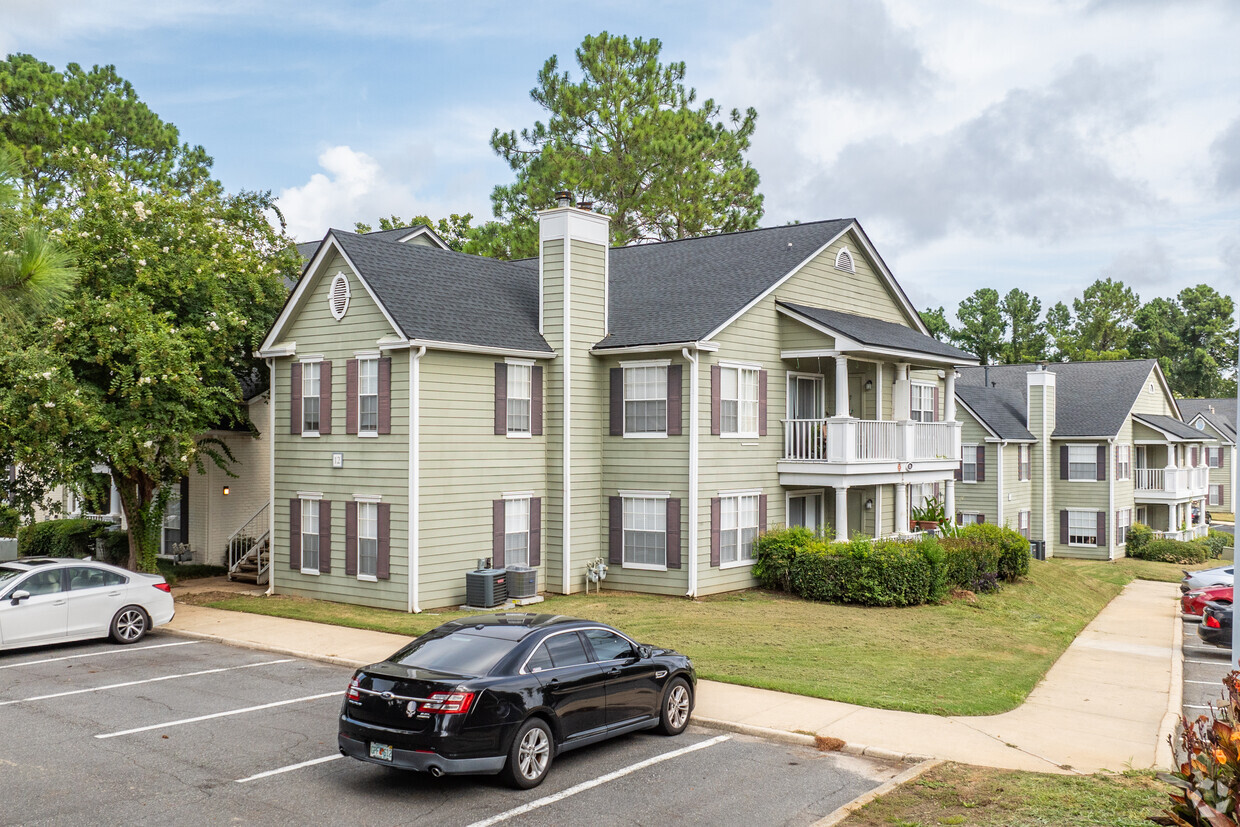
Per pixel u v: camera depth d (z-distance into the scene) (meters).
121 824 9.06
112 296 21.52
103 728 12.23
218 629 19.11
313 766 10.79
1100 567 42.19
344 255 22.11
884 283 29.88
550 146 42.78
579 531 23.98
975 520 44.41
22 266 10.52
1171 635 22.97
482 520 22.42
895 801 9.57
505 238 44.19
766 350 25.30
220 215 26.98
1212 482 78.94
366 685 9.92
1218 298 98.81
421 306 21.95
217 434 27.64
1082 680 16.62
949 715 13.29
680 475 23.20
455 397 21.86
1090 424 47.41
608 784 10.26
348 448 22.48
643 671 11.70
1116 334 90.69
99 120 48.38
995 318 84.69
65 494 28.50
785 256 26.44
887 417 29.08
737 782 10.37
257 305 25.77
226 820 9.19
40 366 19.23
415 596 20.94
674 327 23.84
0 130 45.88
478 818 9.27
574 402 23.91
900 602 22.83
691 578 22.94
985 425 43.72
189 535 29.28
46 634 16.89
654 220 44.75
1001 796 9.66
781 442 25.94
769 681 14.77
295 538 23.66
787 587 24.17
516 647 10.44
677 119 43.62
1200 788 5.94
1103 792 9.80
